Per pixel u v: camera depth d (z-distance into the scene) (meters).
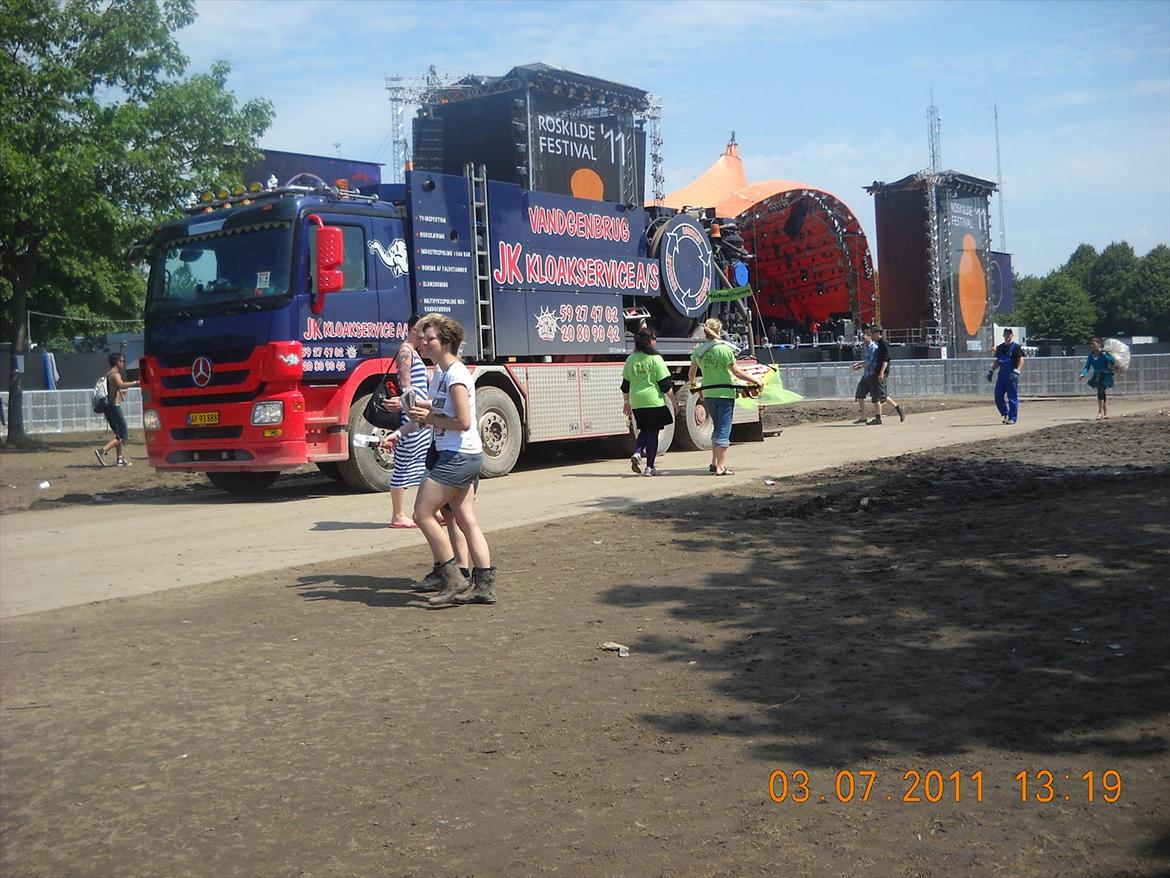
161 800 4.23
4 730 5.12
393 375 11.66
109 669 6.10
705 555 8.63
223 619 7.19
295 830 3.91
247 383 13.22
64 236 26.52
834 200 60.09
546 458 18.83
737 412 19.84
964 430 21.16
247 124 27.59
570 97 31.78
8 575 9.30
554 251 16.42
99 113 25.69
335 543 10.14
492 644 6.30
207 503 14.37
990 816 3.74
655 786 4.14
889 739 4.48
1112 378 23.44
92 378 39.34
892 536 9.09
